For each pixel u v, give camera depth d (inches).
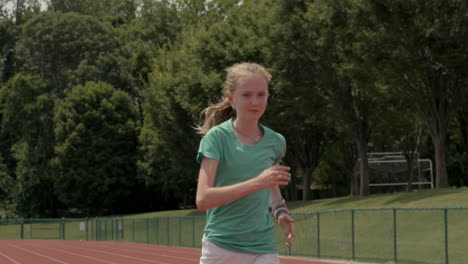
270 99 1482.5
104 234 1621.6
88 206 2464.3
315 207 1378.0
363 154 1412.4
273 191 162.6
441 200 1033.5
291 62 1333.7
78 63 2721.5
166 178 2268.7
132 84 2662.4
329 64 1341.0
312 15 1280.8
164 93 1797.5
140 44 2578.7
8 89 2539.4
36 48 2677.2
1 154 2605.8
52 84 2674.7
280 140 149.6
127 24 3004.4
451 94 1171.3
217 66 1561.3
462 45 1051.9
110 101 2485.2
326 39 1263.5
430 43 1080.8
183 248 1160.2
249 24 1587.1
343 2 1194.6
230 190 129.3
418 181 1806.1
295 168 1887.3
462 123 1405.0
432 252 703.1
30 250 1198.3
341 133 1685.5
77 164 2397.9
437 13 1086.4
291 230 162.1
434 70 1144.8
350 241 818.8
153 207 2608.3
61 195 2418.8
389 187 1979.6
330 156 2213.3
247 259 145.2
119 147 2434.8
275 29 1325.0
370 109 1385.3
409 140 1756.9
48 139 2474.2
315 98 1353.3
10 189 2517.2
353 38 1242.0
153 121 1995.6
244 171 143.0
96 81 2642.7
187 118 1743.4
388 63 1122.0
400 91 1205.7
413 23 1092.5
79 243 1477.6
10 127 2519.7
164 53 2170.3
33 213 2492.6
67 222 1817.2
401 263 681.6
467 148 1407.5
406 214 930.7
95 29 2795.3
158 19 2662.4
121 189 2422.5
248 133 146.6
